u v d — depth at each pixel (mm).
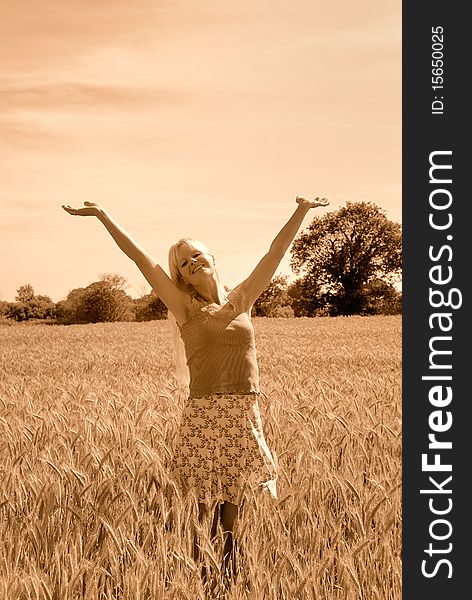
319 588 3600
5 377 13922
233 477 4336
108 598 3600
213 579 3781
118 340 28375
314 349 20844
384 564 3898
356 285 78438
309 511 4309
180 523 4012
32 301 79625
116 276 68938
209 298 4508
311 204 4578
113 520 4262
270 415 6652
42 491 4344
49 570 3771
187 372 4836
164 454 5566
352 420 6906
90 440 5738
